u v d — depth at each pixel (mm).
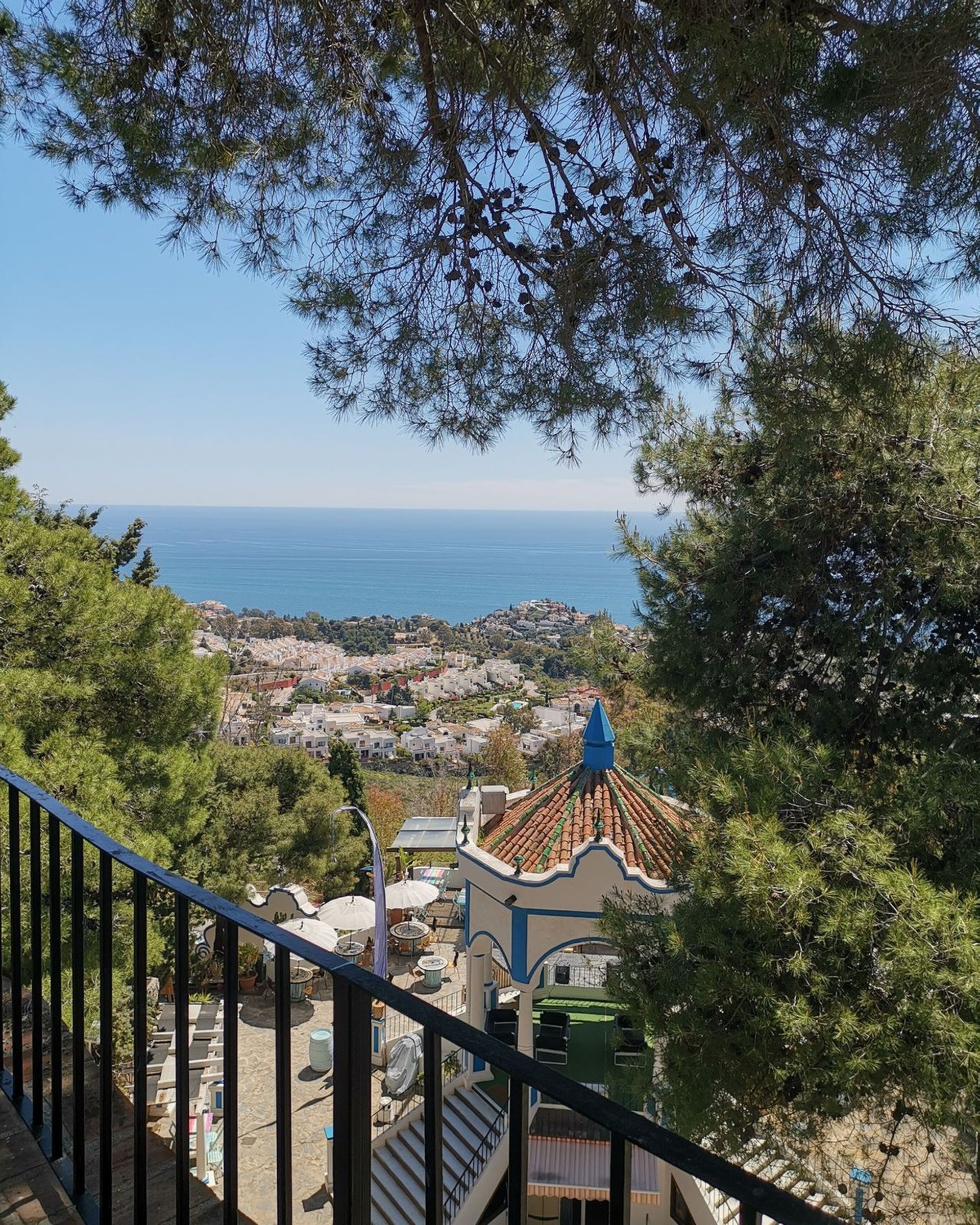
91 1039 8500
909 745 7695
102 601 11281
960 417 7188
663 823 9758
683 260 4168
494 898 9641
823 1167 5523
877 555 8109
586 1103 1021
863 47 3051
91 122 4336
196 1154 10062
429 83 4164
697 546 9648
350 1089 1321
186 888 1662
